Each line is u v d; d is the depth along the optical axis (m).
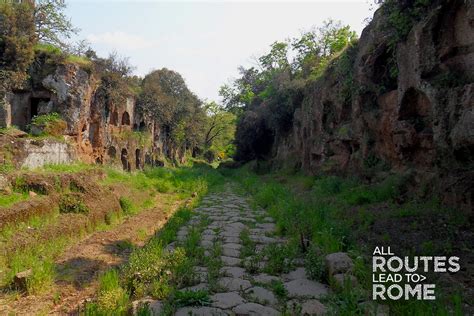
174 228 10.41
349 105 17.17
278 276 6.68
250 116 39.38
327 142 19.12
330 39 32.31
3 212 7.78
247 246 8.57
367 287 5.34
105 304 5.04
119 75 24.58
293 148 29.11
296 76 33.25
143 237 9.97
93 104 21.39
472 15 8.62
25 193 9.52
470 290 5.29
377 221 9.05
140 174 22.97
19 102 17.73
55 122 17.23
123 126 27.08
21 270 6.30
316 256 6.79
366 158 14.50
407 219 8.62
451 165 8.98
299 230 9.10
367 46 14.39
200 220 12.12
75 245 8.45
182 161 51.66
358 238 8.23
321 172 19.47
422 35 10.21
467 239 6.97
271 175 29.42
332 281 5.93
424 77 10.21
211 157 67.69
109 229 10.31
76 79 18.58
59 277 6.46
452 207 8.44
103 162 22.44
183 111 46.38
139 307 4.86
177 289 5.86
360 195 11.51
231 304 5.38
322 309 5.15
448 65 9.77
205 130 59.66
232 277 6.57
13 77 16.06
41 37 19.23
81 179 11.60
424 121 10.96
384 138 13.35
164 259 6.82
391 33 12.35
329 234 7.93
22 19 16.48
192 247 7.99
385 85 13.63
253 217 13.03
